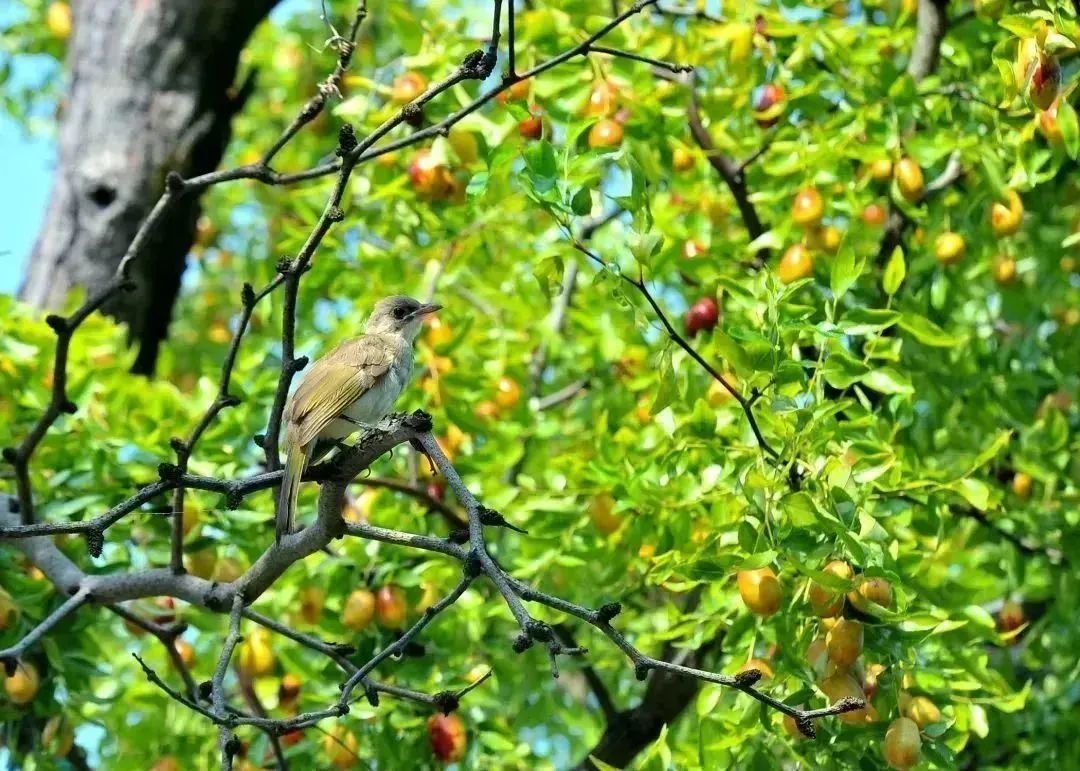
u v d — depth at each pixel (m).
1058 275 14.60
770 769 10.09
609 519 12.58
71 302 13.23
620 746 14.10
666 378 9.97
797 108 13.35
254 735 13.48
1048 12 10.55
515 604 7.82
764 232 13.69
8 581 11.73
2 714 11.59
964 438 13.14
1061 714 13.33
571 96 12.63
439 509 13.09
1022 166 11.64
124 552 12.47
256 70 16.70
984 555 13.80
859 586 9.62
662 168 13.63
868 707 9.98
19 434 12.58
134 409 13.09
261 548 12.74
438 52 12.86
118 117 15.93
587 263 14.85
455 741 11.88
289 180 10.73
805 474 10.20
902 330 12.85
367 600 11.95
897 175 12.29
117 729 14.17
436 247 15.22
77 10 16.64
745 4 13.28
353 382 10.98
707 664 14.25
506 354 15.59
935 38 13.41
